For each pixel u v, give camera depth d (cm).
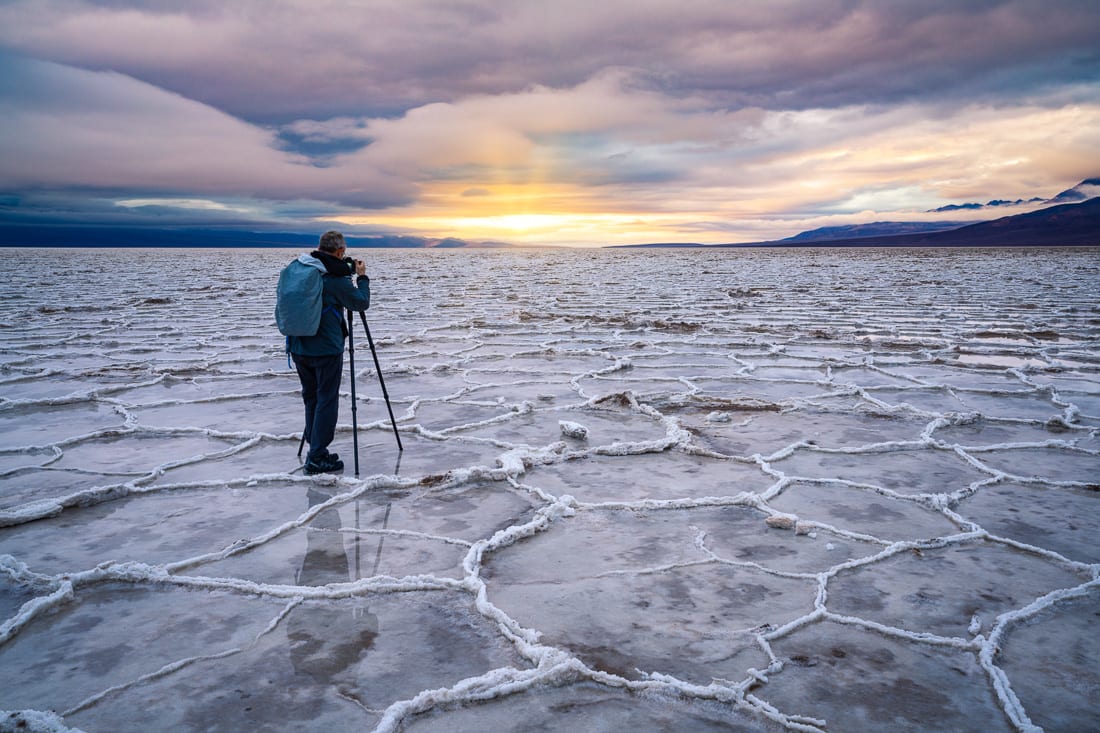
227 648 252
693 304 1825
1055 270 3619
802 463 488
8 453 514
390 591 296
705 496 419
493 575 312
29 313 1556
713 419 609
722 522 377
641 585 302
